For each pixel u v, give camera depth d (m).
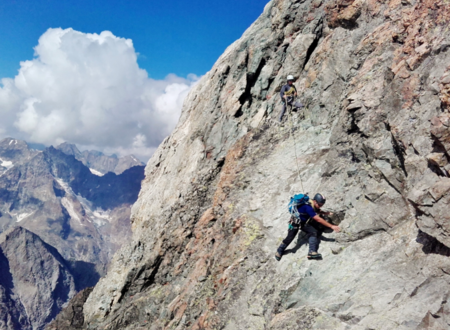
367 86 9.72
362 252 7.37
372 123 8.56
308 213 7.95
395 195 7.44
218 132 17.06
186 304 11.19
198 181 16.45
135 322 14.12
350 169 9.01
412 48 8.91
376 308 6.03
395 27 10.89
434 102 7.08
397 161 7.56
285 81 15.44
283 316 7.29
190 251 14.10
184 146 19.33
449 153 5.97
